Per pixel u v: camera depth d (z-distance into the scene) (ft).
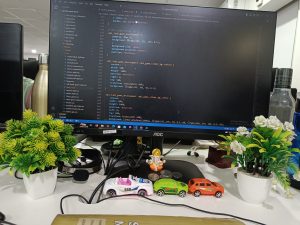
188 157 2.84
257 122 1.78
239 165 1.99
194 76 2.16
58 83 2.11
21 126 1.73
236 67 2.16
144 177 2.06
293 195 1.97
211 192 1.88
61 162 1.99
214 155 2.59
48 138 1.68
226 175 2.34
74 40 2.09
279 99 2.57
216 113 2.18
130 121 2.17
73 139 1.86
